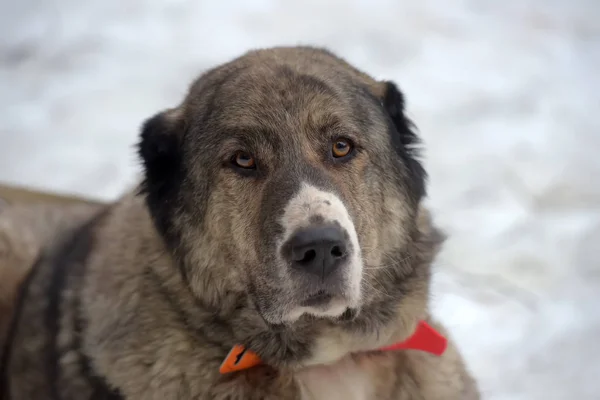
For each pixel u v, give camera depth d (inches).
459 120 375.9
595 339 241.0
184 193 158.9
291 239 140.0
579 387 223.6
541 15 481.7
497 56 435.2
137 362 158.7
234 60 170.9
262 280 147.5
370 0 489.7
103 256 172.7
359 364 164.4
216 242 155.2
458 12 479.8
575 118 380.8
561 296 260.8
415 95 395.5
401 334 162.9
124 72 418.6
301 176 148.1
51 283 190.4
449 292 261.6
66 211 228.8
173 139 163.9
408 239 163.6
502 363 232.7
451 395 170.9
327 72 162.1
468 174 332.2
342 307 145.2
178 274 158.9
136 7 482.3
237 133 153.5
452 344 179.5
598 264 275.7
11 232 214.5
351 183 154.3
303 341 156.2
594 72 424.2
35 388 186.4
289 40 445.1
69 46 444.1
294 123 153.6
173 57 432.1
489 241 289.1
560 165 339.9
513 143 357.4
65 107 387.9
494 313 252.8
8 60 430.9
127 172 336.5
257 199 152.1
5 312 207.0
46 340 184.9
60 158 347.3
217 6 482.9
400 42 444.1
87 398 168.7
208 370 156.6
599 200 316.2
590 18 481.1
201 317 156.8
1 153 350.9
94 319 165.9
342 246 139.7
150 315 159.6
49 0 487.2
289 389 158.2
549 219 302.8
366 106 162.1
